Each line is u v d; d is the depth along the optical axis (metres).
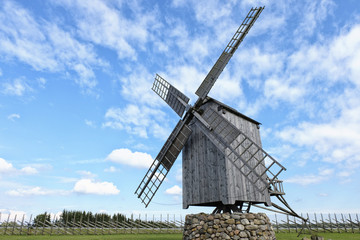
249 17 14.98
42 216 30.28
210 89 15.02
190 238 13.22
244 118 16.34
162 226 30.88
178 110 17.58
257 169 15.52
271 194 15.45
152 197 16.67
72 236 21.11
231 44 15.28
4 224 24.83
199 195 14.88
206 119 15.17
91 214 45.44
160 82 20.08
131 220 30.09
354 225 25.34
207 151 14.99
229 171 13.52
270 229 13.15
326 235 20.17
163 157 17.05
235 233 12.30
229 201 12.89
